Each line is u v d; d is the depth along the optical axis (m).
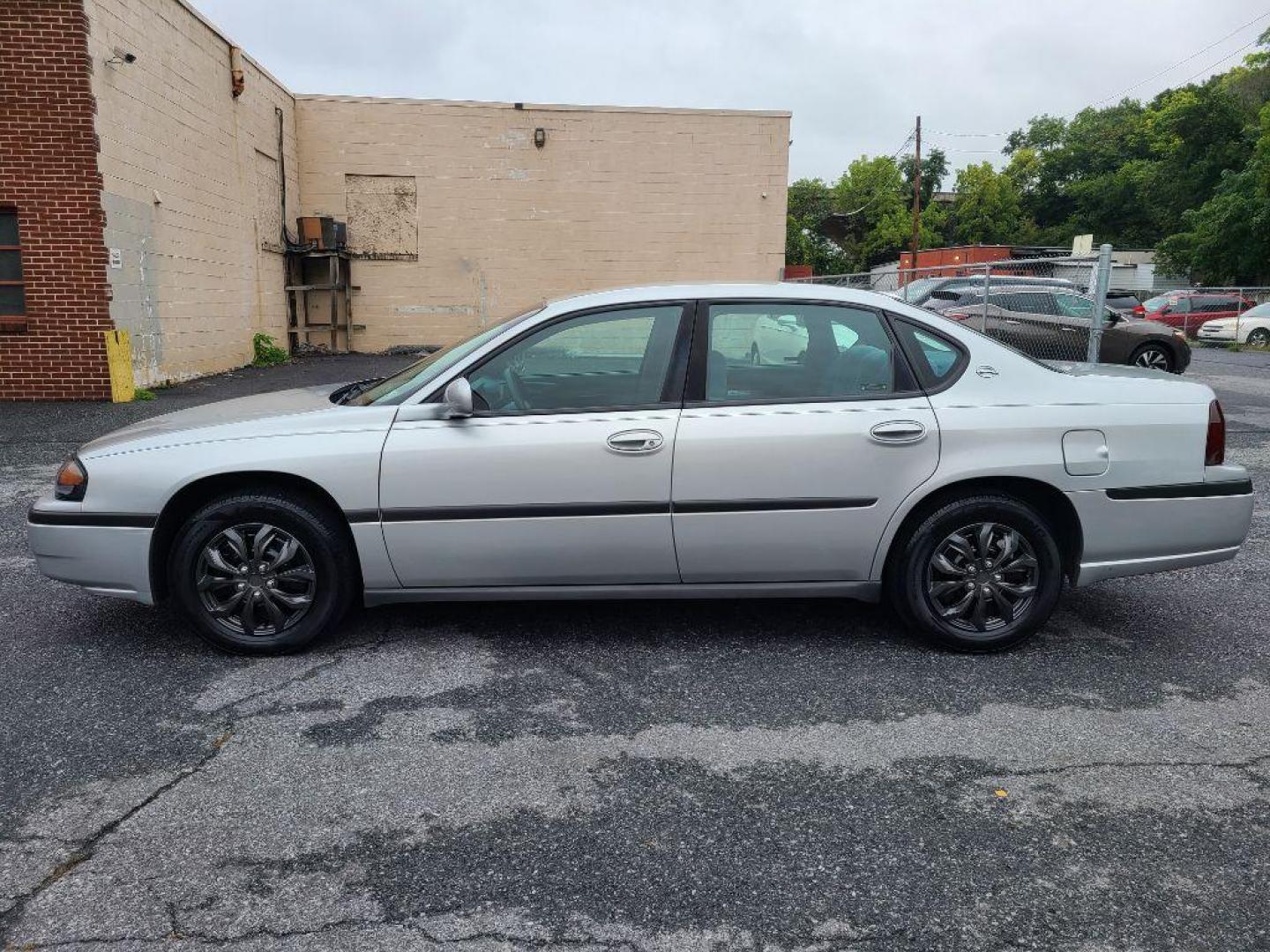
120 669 3.99
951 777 3.13
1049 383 4.16
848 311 4.17
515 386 4.10
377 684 3.84
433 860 2.67
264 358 18.20
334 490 3.95
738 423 3.99
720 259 21.59
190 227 14.99
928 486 4.00
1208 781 3.12
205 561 4.04
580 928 2.39
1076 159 78.50
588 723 3.51
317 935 2.36
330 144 20.52
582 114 20.89
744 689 3.81
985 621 4.16
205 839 2.76
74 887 2.54
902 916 2.45
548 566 4.05
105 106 12.12
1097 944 2.35
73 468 4.07
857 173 79.50
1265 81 49.62
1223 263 42.06
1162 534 4.13
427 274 21.19
